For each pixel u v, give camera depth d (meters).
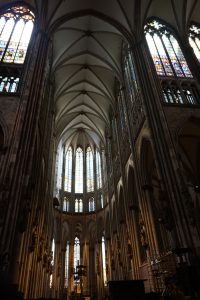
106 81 31.39
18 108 16.12
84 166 44.25
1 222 11.73
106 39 26.59
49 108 25.64
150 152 20.69
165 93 18.86
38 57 19.45
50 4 22.23
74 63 29.33
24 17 22.97
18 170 13.60
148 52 21.42
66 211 39.62
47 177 25.20
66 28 24.64
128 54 25.31
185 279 10.40
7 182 12.86
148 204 18.23
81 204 41.25
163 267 14.34
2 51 20.22
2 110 15.91
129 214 22.75
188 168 23.25
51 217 30.52
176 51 22.95
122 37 24.50
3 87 17.59
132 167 22.81
